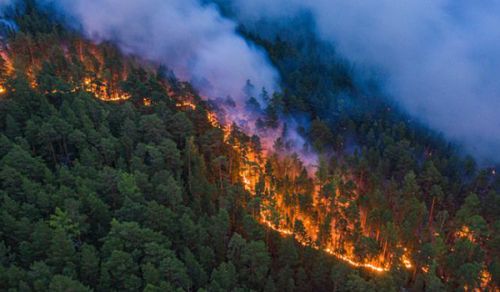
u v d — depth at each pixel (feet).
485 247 260.01
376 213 263.70
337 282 212.43
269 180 302.45
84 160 251.19
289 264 224.94
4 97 308.19
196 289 195.21
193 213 231.71
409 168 337.52
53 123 265.54
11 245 196.34
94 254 179.83
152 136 288.10
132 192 221.05
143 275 175.22
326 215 270.46
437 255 242.37
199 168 276.41
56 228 187.42
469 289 225.15
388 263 247.91
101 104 329.72
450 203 305.53
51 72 356.59
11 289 156.87
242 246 214.28
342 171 311.68
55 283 154.20
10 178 216.13
